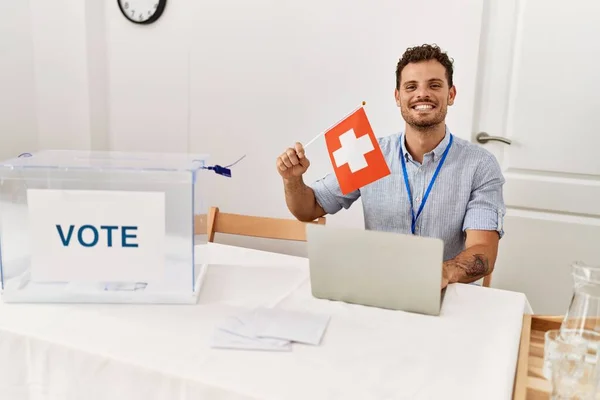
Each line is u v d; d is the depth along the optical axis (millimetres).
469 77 2014
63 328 946
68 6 2545
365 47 2168
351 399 755
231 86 2424
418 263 1027
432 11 2033
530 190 2039
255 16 2320
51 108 2678
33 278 1054
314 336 933
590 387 772
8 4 2518
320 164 2330
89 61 2576
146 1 2467
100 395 872
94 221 1039
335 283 1104
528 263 2088
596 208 1965
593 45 1869
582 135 1938
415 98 1479
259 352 879
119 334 930
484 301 1140
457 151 1562
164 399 819
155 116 2594
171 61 2508
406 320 1031
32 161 1074
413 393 775
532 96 1979
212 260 1361
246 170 2475
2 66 2531
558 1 1886
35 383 924
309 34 2248
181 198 1041
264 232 1692
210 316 1018
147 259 1058
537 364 940
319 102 2287
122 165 1051
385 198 1616
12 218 1037
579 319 875
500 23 1973
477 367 854
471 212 1506
